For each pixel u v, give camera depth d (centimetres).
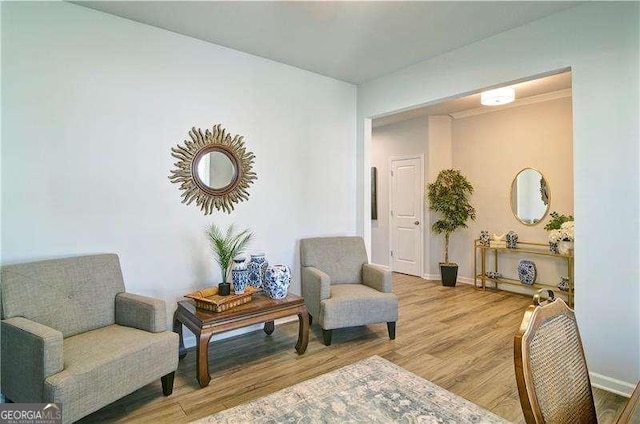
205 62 306
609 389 232
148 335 215
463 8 251
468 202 536
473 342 309
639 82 219
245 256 332
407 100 364
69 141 245
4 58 222
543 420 87
